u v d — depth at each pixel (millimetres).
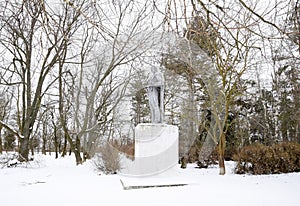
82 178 8820
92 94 8969
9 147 22969
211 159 13930
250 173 10586
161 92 8336
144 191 6406
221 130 10180
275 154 10734
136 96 9227
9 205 5203
